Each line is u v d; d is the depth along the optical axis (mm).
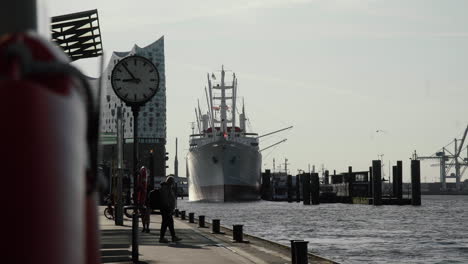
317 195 186375
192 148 144250
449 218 100188
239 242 26594
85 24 23203
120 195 36656
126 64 16031
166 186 24203
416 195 167500
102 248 21156
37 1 2564
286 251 25438
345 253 41438
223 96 149875
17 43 2230
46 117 2152
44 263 2064
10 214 2021
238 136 149125
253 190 141750
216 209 131000
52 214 2111
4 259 2000
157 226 36469
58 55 2342
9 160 2053
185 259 17734
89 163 2660
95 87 2570
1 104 2100
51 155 2139
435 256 40688
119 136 36719
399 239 54781
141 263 16562
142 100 16062
